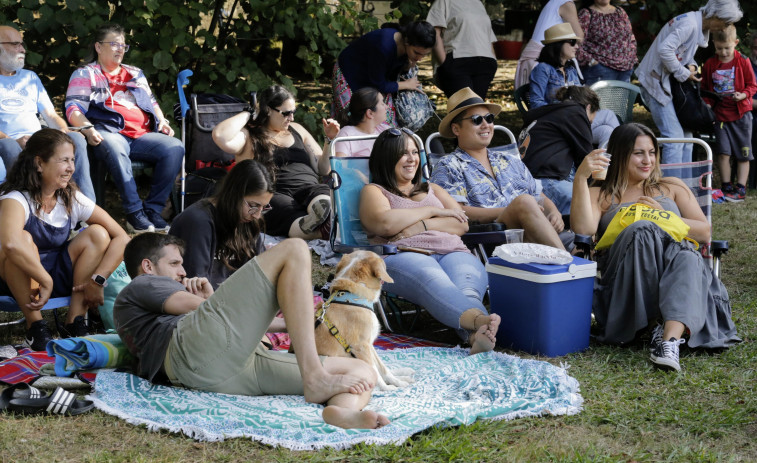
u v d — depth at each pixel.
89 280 4.54
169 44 7.96
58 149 4.37
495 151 5.92
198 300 3.71
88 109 6.79
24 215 4.36
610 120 7.75
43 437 3.29
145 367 3.74
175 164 6.91
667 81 8.51
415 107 7.92
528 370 3.96
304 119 8.44
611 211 5.04
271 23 8.67
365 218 5.00
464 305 4.45
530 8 11.64
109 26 6.81
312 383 3.46
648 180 5.09
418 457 3.12
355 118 6.72
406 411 3.53
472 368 4.12
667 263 4.46
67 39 7.84
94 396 3.65
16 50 6.36
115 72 6.91
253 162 4.29
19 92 6.41
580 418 3.59
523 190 5.83
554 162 6.51
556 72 7.90
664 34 8.55
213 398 3.57
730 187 8.76
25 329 4.91
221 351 3.54
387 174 5.05
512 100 13.31
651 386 3.99
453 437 3.32
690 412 3.65
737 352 4.44
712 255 5.01
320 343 3.73
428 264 4.68
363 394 3.51
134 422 3.40
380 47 7.44
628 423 3.55
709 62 8.75
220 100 7.23
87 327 4.59
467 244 5.19
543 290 4.39
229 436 3.25
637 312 4.46
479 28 8.86
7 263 4.30
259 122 6.55
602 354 4.49
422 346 4.73
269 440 3.21
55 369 3.92
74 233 6.23
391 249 4.74
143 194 8.42
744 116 8.60
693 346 4.37
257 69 8.52
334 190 5.25
